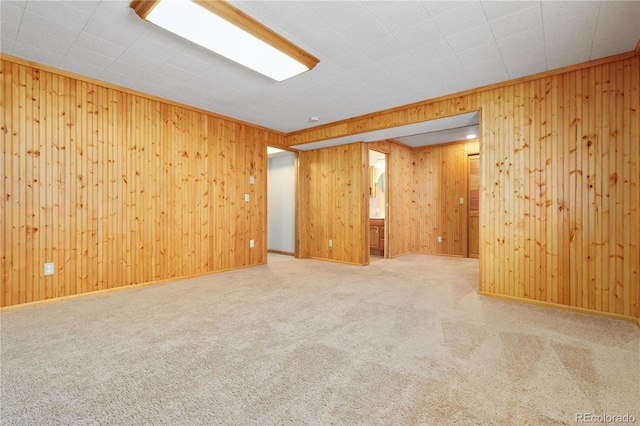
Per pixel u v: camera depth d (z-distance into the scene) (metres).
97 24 2.33
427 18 2.22
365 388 1.63
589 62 2.83
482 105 3.44
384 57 2.79
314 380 1.71
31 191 2.98
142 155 3.76
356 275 4.46
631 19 2.21
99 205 3.41
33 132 2.99
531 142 3.14
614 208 2.74
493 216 3.36
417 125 4.12
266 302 3.13
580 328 2.46
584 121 2.87
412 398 1.55
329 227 5.74
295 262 5.57
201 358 1.96
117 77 3.28
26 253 2.96
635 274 2.65
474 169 6.14
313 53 2.72
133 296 3.32
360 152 5.30
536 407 1.48
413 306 3.02
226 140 4.68
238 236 4.88
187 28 2.24
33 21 2.28
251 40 2.40
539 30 2.36
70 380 1.70
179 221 4.12
